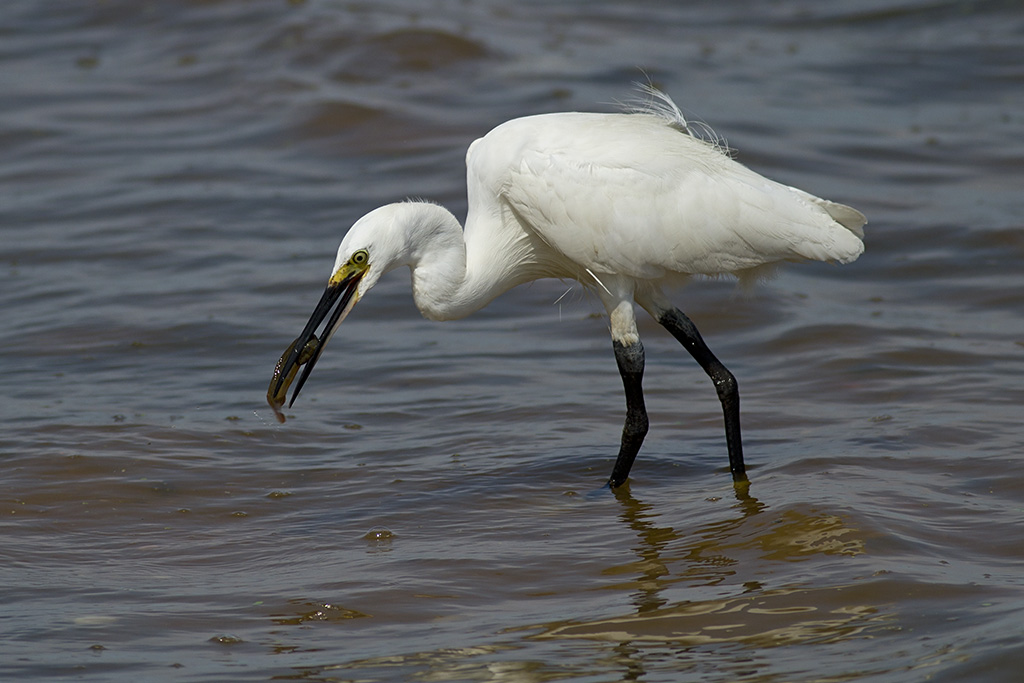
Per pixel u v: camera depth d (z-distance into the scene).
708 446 11.39
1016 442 10.68
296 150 21.45
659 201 10.03
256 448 11.35
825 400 12.37
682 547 8.85
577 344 14.61
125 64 25.98
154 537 9.38
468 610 7.97
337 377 13.45
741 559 8.52
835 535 8.65
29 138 22.23
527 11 30.05
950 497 9.45
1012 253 16.67
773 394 12.66
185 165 20.86
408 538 9.31
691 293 15.84
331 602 8.11
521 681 6.90
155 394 12.81
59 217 18.83
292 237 18.00
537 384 13.23
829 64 26.95
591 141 10.22
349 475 10.70
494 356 14.19
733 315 15.12
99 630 7.71
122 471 10.64
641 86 17.66
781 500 9.48
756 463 10.77
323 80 24.03
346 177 20.28
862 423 11.54
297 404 12.61
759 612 7.64
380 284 16.78
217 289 16.05
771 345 14.09
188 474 10.63
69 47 27.12
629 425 10.39
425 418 12.22
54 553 9.05
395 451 11.32
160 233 18.16
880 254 17.08
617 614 7.77
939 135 22.36
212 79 24.70
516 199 10.32
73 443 11.26
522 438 11.64
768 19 30.83
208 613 7.97
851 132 22.39
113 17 28.61
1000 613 7.23
